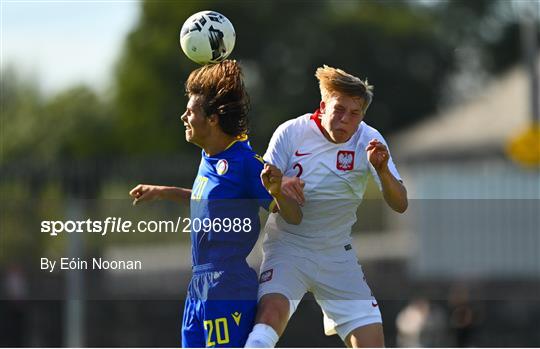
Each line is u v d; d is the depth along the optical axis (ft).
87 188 182.19
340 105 74.54
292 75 596.70
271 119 581.94
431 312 180.04
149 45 586.86
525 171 192.13
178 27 590.96
